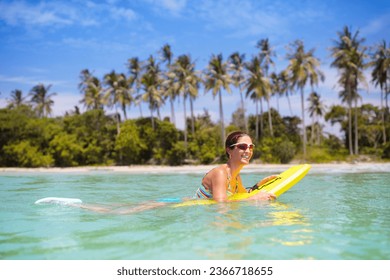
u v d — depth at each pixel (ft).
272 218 10.62
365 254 7.16
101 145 128.47
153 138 126.52
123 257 7.07
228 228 9.29
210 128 144.05
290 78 121.29
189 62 132.26
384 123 136.87
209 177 14.51
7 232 9.25
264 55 141.18
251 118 161.38
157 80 138.31
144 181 31.40
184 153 122.11
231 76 127.13
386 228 9.29
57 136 120.16
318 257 7.00
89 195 18.95
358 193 17.89
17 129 118.52
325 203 13.94
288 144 112.57
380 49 120.57
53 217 11.34
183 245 7.75
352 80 118.21
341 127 145.07
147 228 9.46
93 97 165.07
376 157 112.06
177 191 20.86
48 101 180.96
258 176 37.83
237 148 14.02
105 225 9.97
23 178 39.45
